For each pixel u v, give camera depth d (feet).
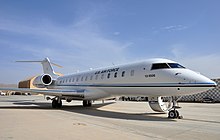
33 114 36.94
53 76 82.12
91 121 28.89
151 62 37.35
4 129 22.00
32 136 18.74
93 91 50.39
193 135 20.18
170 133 20.99
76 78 60.23
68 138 18.07
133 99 120.78
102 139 17.78
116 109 51.42
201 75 32.58
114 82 43.45
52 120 29.40
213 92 100.27
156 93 35.70
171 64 35.24
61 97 54.13
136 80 38.45
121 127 24.09
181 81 32.22
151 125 26.05
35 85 72.69
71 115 36.52
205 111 47.21
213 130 23.06
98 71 50.67
